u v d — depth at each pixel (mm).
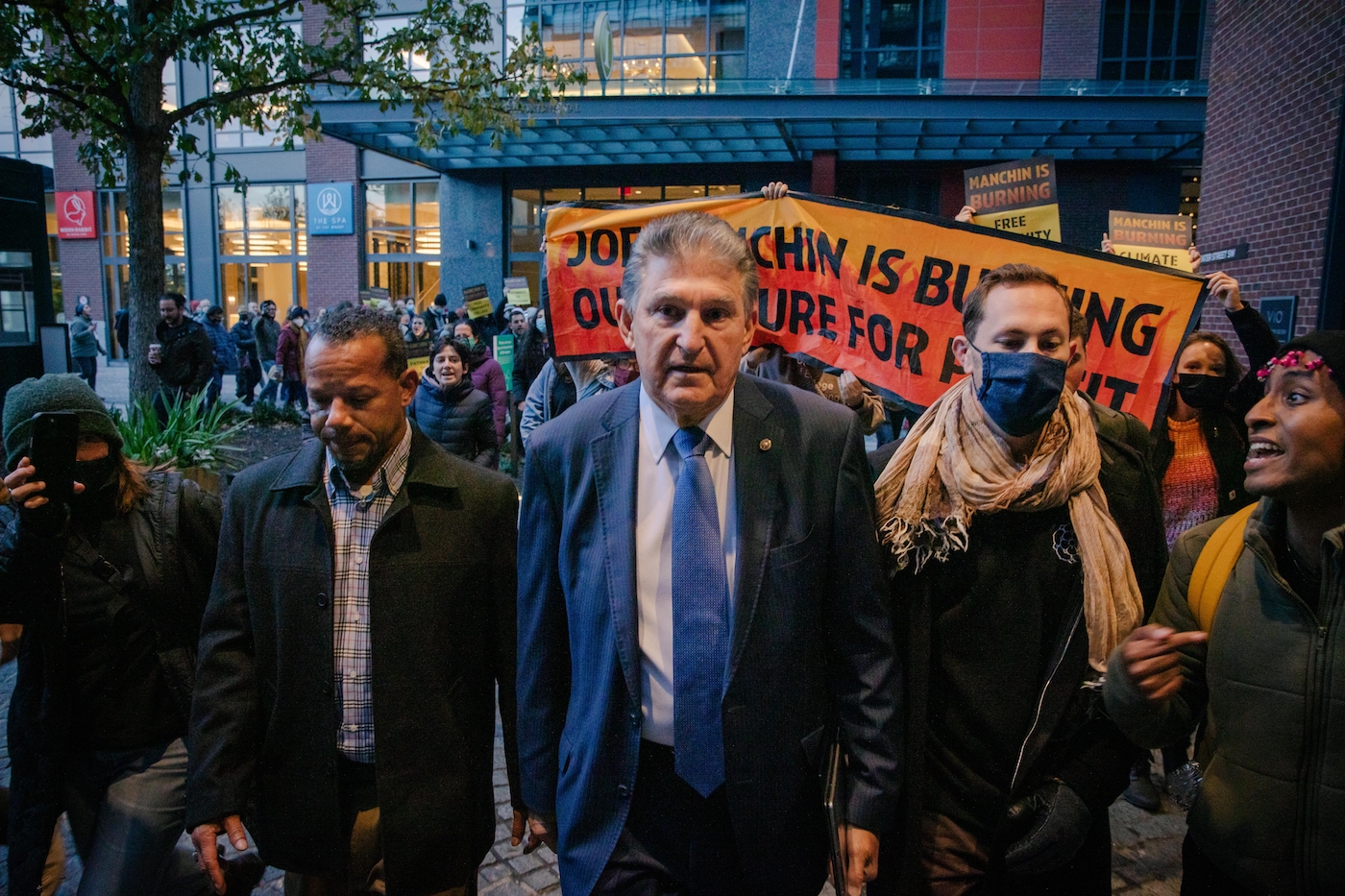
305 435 8047
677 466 1572
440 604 1864
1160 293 2699
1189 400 3184
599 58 14797
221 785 1814
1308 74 6988
